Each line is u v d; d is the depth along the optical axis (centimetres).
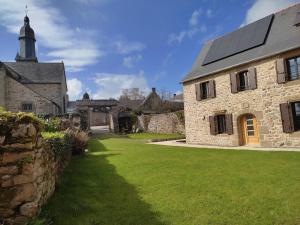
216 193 555
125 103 5338
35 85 3052
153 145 1697
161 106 4244
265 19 1666
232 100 1652
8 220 367
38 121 430
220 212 458
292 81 1351
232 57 1714
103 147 1559
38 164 420
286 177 657
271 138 1445
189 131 1969
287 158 939
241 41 1725
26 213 377
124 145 1697
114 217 442
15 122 386
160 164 892
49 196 502
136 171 780
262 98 1484
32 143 392
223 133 1730
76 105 3953
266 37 1568
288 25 1487
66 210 458
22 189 379
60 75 3206
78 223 414
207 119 1823
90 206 486
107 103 4122
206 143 1828
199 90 1881
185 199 525
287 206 471
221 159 976
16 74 3042
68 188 592
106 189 593
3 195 371
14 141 381
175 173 746
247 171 743
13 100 2481
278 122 1414
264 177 666
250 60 1512
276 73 1412
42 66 3288
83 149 1183
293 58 1365
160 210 471
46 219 406
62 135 783
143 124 3594
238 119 1628
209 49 2020
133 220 431
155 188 600
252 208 470
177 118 2850
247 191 560
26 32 3791
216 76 1758
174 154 1151
